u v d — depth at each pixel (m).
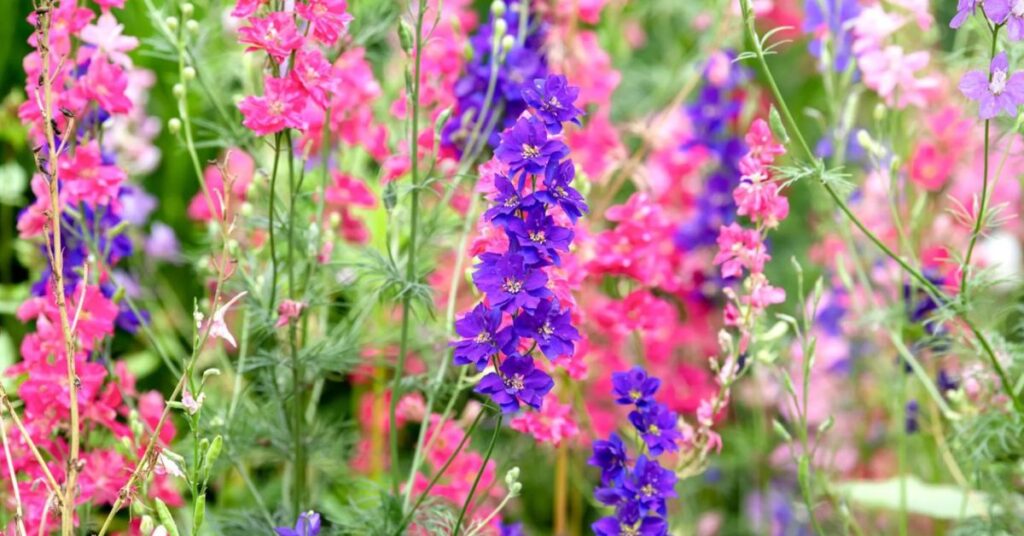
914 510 1.45
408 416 1.38
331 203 1.42
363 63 1.39
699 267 1.55
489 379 1.11
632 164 1.49
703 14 1.71
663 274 1.38
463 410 1.50
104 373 1.24
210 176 1.53
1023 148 1.39
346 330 1.38
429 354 1.44
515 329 1.11
